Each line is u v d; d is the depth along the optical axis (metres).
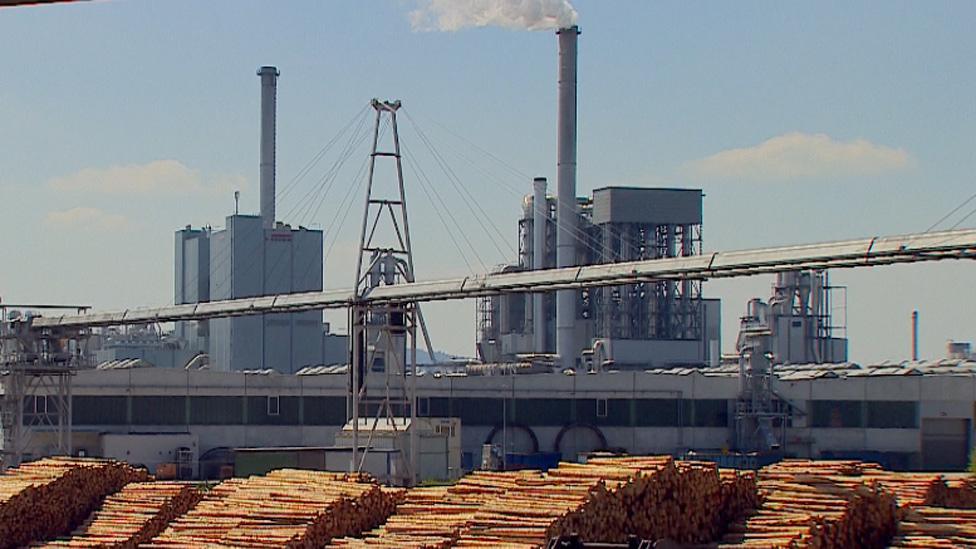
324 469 87.25
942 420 108.06
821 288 158.75
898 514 39.31
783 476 42.41
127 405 100.25
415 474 84.88
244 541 41.56
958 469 107.31
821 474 42.72
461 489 43.78
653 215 158.75
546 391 108.00
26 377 97.00
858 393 108.69
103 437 97.31
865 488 39.34
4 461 95.38
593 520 38.00
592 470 39.69
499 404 107.19
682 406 109.44
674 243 162.00
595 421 108.44
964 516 38.97
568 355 155.38
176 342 174.12
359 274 88.25
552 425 108.00
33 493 47.84
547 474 40.78
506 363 133.62
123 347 167.75
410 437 86.31
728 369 120.31
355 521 43.62
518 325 173.12
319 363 178.88
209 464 98.88
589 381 108.69
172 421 101.00
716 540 38.84
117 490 50.44
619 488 38.38
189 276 190.12
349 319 88.69
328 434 103.62
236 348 174.75
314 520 42.62
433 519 40.84
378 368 108.56
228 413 102.00
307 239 181.75
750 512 39.44
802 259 62.03
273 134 197.12
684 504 38.94
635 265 70.88
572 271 74.94
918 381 108.00
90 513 49.09
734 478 39.88
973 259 56.31
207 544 41.75
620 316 159.75
